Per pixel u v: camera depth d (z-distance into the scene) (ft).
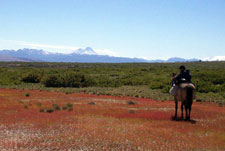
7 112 53.47
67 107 61.00
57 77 131.13
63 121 45.01
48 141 33.09
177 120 48.73
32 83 144.87
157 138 35.04
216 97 94.17
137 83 138.72
